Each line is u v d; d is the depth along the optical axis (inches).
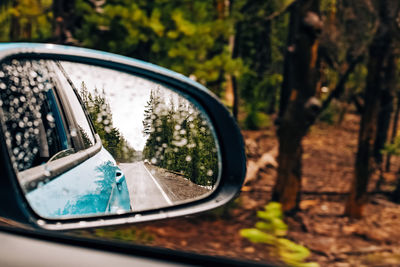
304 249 115.9
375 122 213.0
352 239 183.9
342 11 269.9
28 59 57.1
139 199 54.1
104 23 162.1
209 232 169.5
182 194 56.3
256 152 312.2
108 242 42.6
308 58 204.4
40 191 47.3
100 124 68.3
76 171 63.4
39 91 63.4
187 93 62.2
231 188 60.1
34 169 50.9
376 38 209.0
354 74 345.7
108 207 63.7
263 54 376.8
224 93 212.5
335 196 265.7
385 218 219.9
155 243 149.2
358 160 217.2
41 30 211.8
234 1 228.5
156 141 58.1
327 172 346.3
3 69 47.6
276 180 217.2
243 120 383.6
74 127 76.9
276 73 402.9
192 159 59.1
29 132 53.8
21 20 194.5
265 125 402.3
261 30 337.4
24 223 39.9
